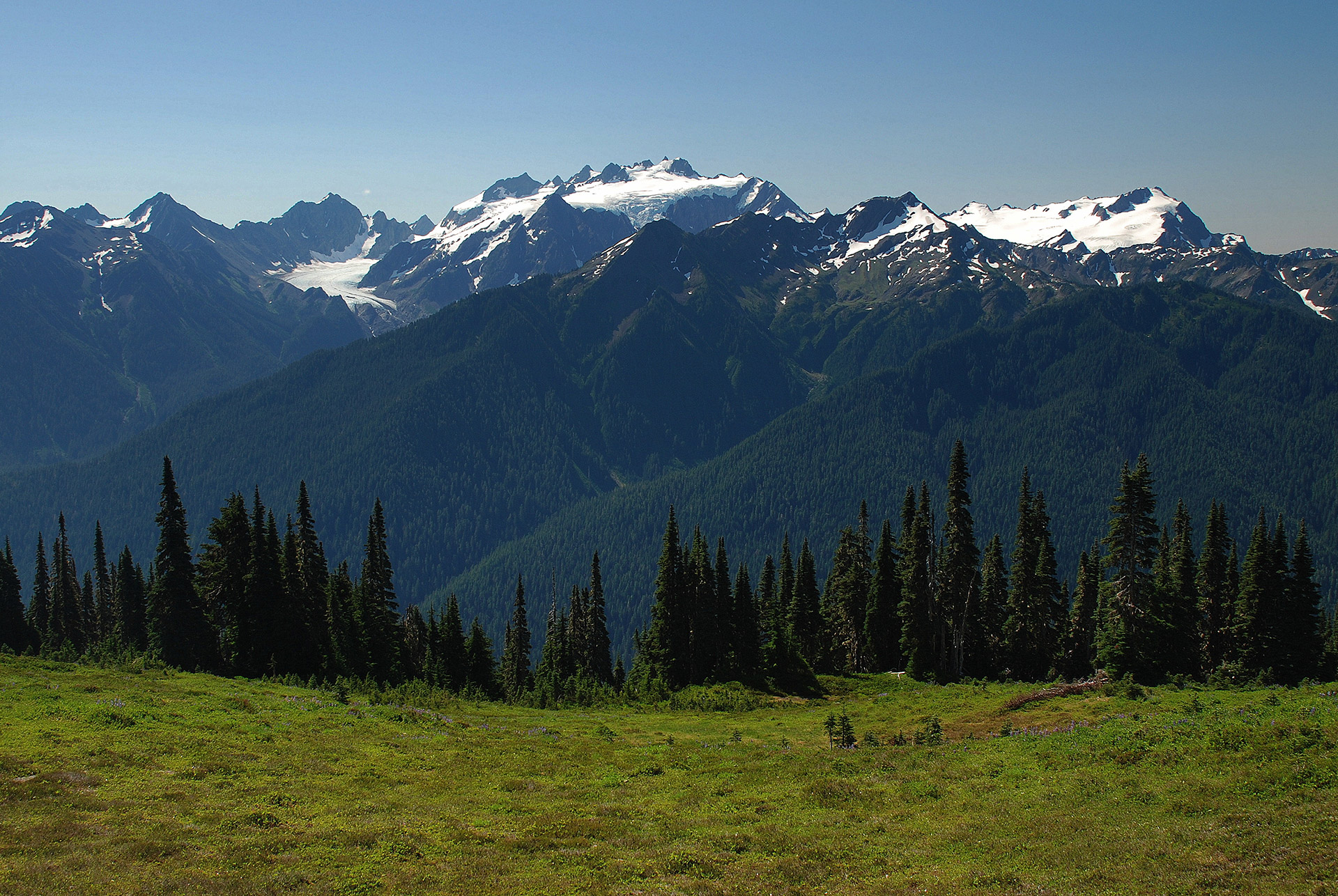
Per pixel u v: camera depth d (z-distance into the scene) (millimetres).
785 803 30469
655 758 40188
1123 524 67875
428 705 57469
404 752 39375
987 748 35094
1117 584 68125
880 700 64688
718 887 22266
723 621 82375
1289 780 24406
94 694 44094
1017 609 80500
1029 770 30688
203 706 44188
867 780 32344
